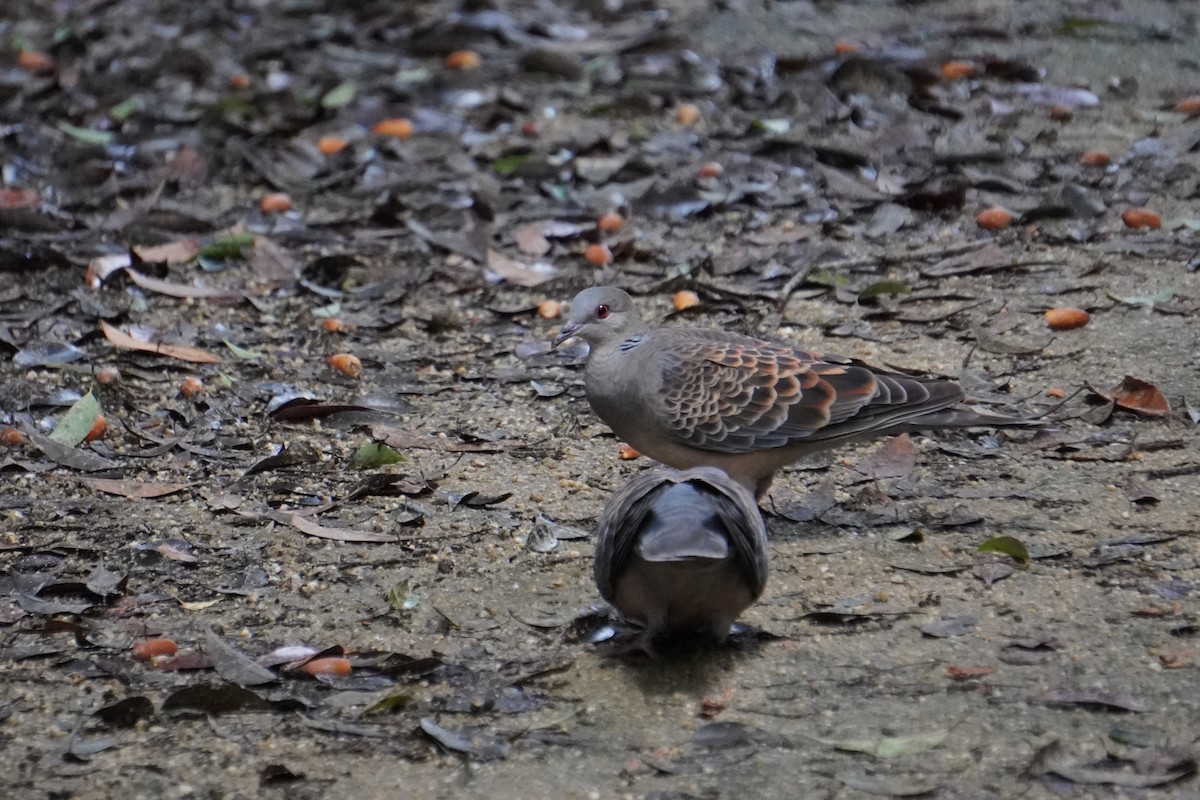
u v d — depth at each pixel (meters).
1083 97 17.77
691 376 9.57
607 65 19.70
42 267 14.09
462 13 21.84
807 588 8.84
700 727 7.38
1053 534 9.35
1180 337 12.14
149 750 7.39
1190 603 8.40
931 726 7.32
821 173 16.03
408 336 12.99
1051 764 6.93
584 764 7.15
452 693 7.82
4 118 18.16
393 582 9.07
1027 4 21.33
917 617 8.41
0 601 8.87
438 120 18.02
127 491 10.22
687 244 14.60
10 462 10.56
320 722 7.58
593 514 9.91
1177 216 14.59
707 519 7.38
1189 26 20.08
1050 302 12.97
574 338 9.91
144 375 12.05
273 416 11.36
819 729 7.35
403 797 6.94
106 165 16.59
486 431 11.18
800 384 9.53
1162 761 6.88
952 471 10.34
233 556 9.40
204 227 15.05
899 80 18.20
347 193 16.12
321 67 20.06
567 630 8.44
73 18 22.33
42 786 7.09
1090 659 7.85
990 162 16.08
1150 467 10.23
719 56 19.77
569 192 15.88
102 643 8.41
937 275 13.63
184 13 22.47
